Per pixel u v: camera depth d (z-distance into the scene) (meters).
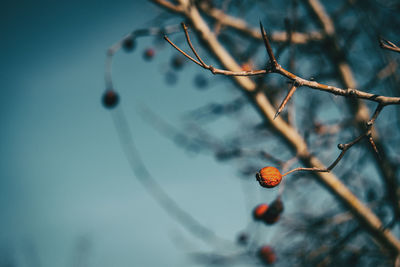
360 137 0.32
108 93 0.45
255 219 0.39
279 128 0.43
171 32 0.41
